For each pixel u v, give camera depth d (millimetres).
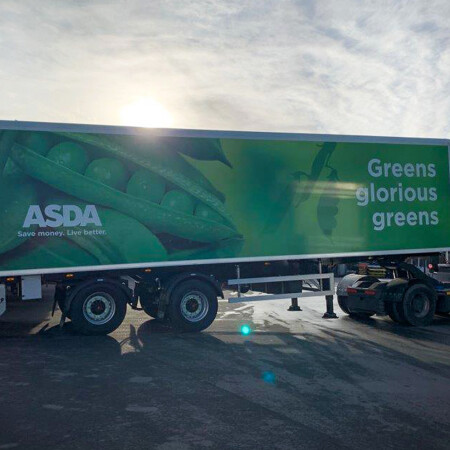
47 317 13734
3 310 10383
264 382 7129
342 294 13992
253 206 11742
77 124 10617
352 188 12648
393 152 13086
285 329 11742
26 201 10273
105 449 4781
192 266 11711
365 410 5969
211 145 11508
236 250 11586
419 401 6328
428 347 9750
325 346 9742
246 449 4805
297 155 12172
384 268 13648
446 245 13430
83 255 10586
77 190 10555
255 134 11852
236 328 11859
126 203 10852
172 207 11148
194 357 8695
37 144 10359
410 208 13156
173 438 5055
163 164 11133
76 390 6684
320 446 4891
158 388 6781
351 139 12719
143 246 10945
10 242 10164
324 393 6629
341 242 12469
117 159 10828
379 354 9055
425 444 4984
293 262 12727
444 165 13531
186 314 11250
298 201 12133
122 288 10891
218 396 6445
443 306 12938
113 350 9273
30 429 5281
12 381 7129
